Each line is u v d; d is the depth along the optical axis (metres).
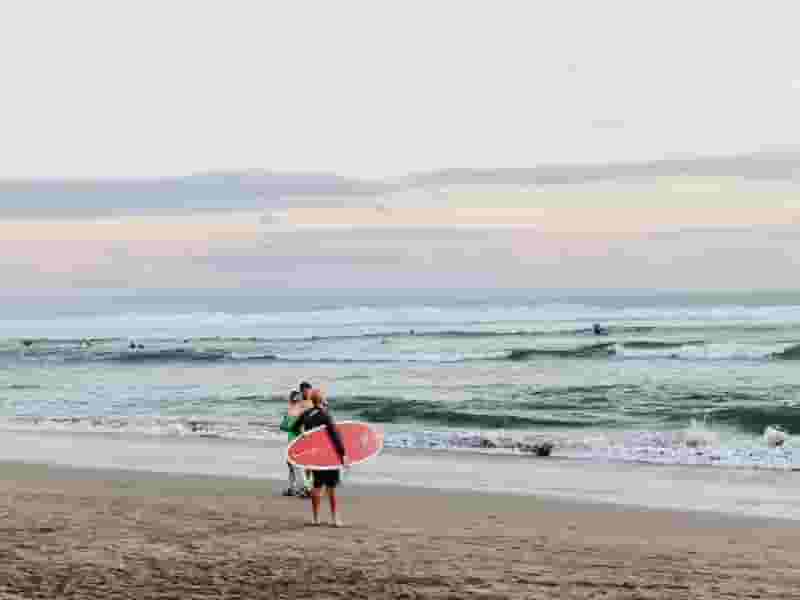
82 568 10.27
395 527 13.76
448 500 16.77
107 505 15.44
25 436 28.27
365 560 10.94
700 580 10.08
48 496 16.61
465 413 34.25
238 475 20.11
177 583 9.59
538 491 17.88
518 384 46.97
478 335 95.38
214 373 60.81
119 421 32.69
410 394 43.66
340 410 36.34
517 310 170.50
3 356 88.00
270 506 15.62
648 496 17.23
